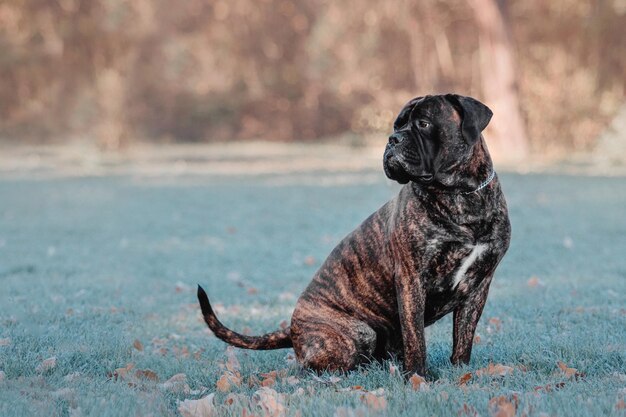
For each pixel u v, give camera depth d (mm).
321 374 5234
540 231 13820
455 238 4996
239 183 24828
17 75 48406
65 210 18406
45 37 47438
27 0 47344
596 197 19328
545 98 36875
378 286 5340
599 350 5781
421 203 5039
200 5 49781
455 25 43906
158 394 4859
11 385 5055
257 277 10125
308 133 50531
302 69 49438
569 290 8805
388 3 43750
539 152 35938
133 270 10734
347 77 45250
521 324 7098
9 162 35906
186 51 49125
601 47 38781
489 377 5090
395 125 5207
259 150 43312
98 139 40125
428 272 5086
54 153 41469
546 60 37969
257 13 49781
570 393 4590
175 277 10242
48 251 12242
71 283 9562
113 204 19562
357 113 47000
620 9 36812
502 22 33469
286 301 8688
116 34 45469
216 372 5582
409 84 45438
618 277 9578
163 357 6082
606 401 4355
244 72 50625
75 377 5312
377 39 44688
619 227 14188
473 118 4918
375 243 5352
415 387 4812
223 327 5512
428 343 6473
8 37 47188
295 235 13875
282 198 20172
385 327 5457
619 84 39094
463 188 4988
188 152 41812
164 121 51156
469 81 43938
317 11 48562
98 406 4539
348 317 5391
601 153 30344
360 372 5219
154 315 7902
